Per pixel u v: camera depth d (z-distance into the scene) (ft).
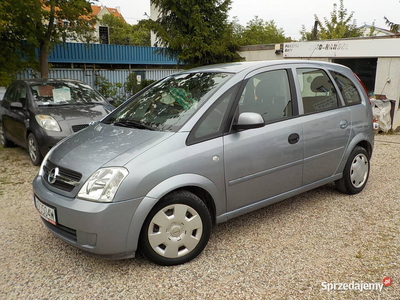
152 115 11.39
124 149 9.66
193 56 44.39
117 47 71.00
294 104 12.33
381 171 18.45
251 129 11.04
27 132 20.48
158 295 8.59
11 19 33.94
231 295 8.52
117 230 8.89
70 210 8.97
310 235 11.46
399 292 8.49
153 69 75.10
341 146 13.78
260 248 10.71
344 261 9.87
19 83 23.63
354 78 15.07
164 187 9.22
